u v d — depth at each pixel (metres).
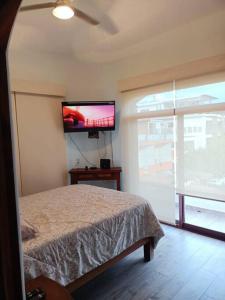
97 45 3.12
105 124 3.63
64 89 3.57
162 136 3.15
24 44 2.99
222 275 2.09
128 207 2.11
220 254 2.45
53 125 3.52
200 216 3.31
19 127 3.16
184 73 2.83
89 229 1.72
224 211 3.33
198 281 2.02
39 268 1.38
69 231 1.62
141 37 2.88
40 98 3.36
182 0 2.12
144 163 3.41
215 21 2.48
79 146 3.85
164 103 3.10
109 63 3.81
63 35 2.79
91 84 3.89
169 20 2.48
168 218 3.18
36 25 2.51
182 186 3.00
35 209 2.08
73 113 3.51
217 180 2.67
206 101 2.69
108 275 2.13
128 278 2.08
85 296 1.86
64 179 3.70
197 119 2.79
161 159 3.19
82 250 1.65
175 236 2.88
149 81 3.21
